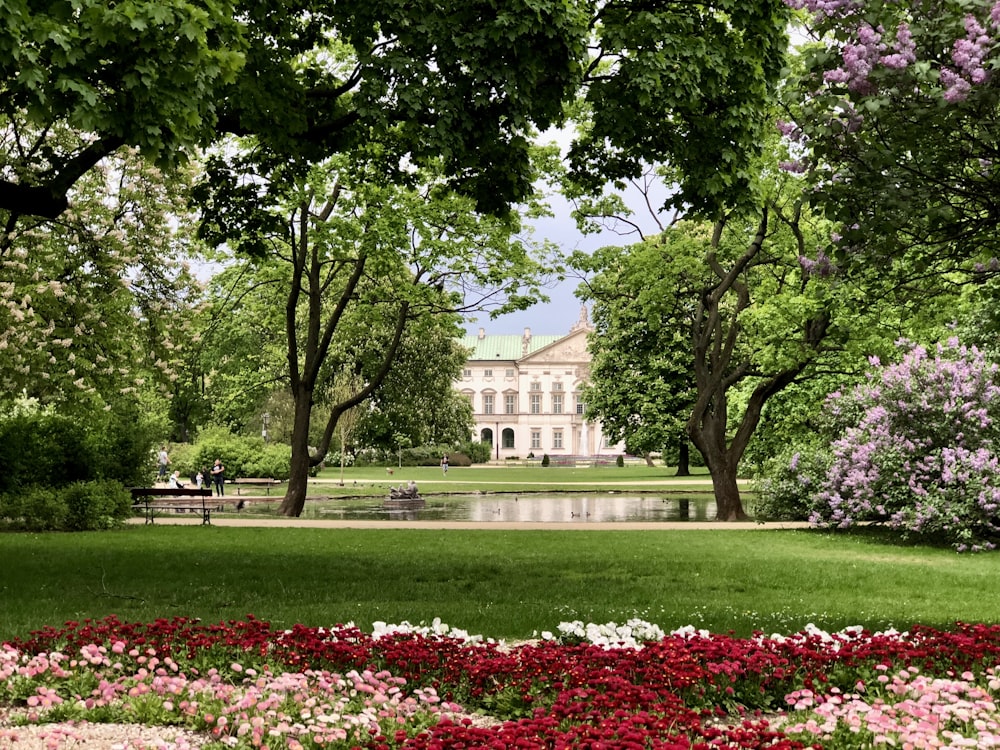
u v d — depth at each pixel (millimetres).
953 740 4766
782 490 23422
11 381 20062
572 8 11055
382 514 31328
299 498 26938
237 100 12141
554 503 37438
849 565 14469
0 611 9664
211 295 27656
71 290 20234
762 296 24188
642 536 19547
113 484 21359
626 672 6215
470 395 127125
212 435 50469
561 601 10781
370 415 53562
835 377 28875
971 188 7203
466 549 16672
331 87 13875
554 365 125375
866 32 6512
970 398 18953
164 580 12180
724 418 25156
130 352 21438
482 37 10586
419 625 8711
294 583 12070
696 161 12953
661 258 24172
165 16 7355
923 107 6617
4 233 19062
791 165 7734
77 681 6199
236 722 5410
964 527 17438
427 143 10844
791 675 6246
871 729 4953
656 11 12648
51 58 7465
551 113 11828
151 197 21516
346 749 5070
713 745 4570
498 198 13078
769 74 12977
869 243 7695
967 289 15422
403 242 23406
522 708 5809
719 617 9656
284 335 43156
